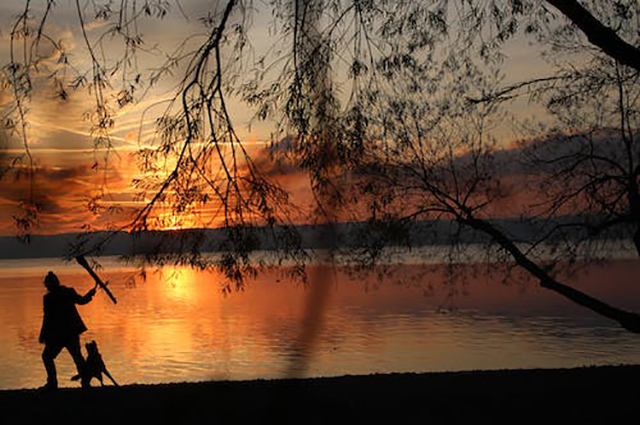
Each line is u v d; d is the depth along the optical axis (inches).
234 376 776.9
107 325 1439.5
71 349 470.6
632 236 379.2
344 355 925.2
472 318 1417.3
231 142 321.4
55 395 439.5
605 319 1326.3
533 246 401.4
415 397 412.8
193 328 1360.7
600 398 404.2
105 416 378.9
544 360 848.9
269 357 934.4
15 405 408.8
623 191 383.2
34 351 1032.8
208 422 363.6
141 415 379.6
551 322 1306.6
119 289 2743.6
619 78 396.8
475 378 474.0
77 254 316.5
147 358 949.8
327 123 336.8
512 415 372.2
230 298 2213.3
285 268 323.9
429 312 1553.9
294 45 331.9
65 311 470.3
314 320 1291.8
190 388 450.6
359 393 422.9
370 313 1549.0
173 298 2279.8
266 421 362.6
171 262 321.1
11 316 1681.8
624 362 817.5
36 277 4089.6
